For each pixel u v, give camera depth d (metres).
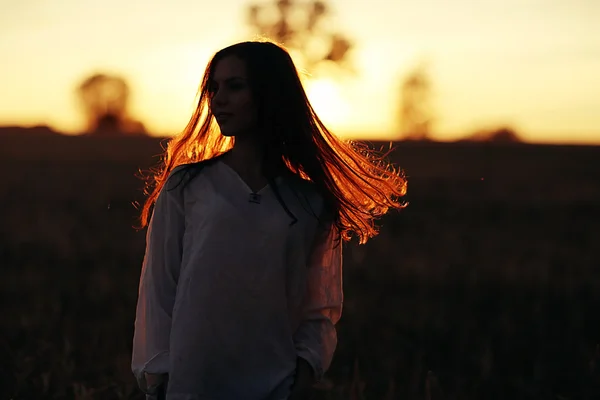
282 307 3.19
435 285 12.38
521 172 57.38
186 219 3.21
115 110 108.44
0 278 11.75
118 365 6.46
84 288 11.04
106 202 26.36
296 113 3.32
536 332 9.29
